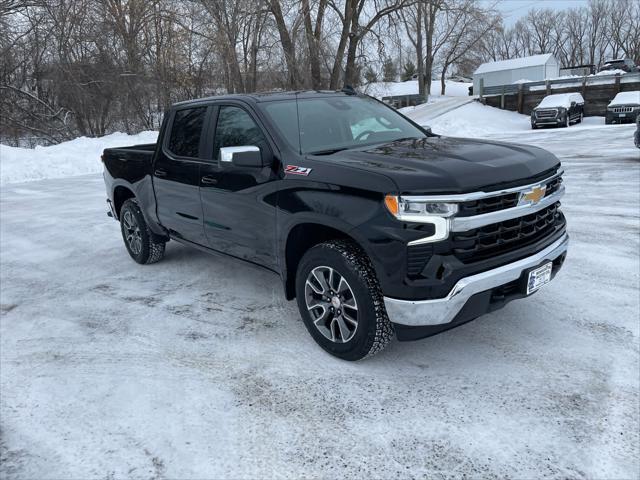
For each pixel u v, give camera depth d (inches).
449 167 113.9
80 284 202.2
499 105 1262.3
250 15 959.0
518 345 134.2
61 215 342.0
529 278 120.0
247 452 98.7
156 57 987.9
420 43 1843.0
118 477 93.7
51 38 874.8
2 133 880.3
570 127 927.0
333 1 1093.1
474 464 92.7
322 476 91.6
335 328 130.4
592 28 3110.2
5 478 94.6
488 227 114.3
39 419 112.6
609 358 125.6
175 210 184.5
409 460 94.5
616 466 90.5
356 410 110.3
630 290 165.5
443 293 108.9
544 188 122.3
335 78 1117.7
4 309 179.5
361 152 135.0
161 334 152.6
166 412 112.8
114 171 222.1
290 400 115.3
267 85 1055.0
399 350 135.1
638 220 249.8
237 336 148.6
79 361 138.4
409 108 1545.3
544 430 100.7
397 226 108.7
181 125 182.1
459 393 114.5
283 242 137.0
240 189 148.6
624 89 1070.4
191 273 207.8
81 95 889.5
